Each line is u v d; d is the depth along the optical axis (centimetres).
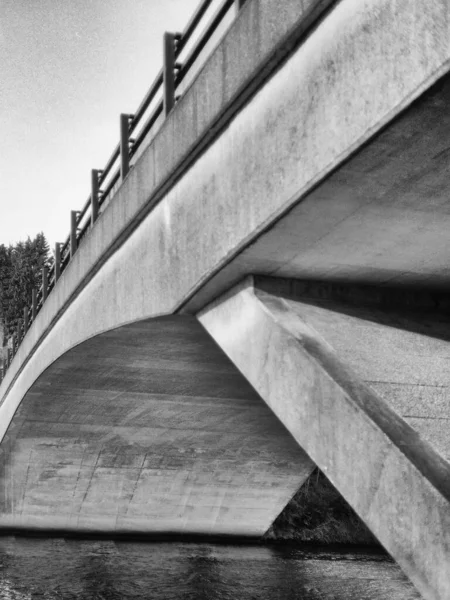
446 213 626
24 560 1941
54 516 2241
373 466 532
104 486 2162
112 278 1220
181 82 1016
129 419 1850
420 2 457
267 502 2230
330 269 762
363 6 519
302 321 711
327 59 566
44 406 1852
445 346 685
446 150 526
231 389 1565
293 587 1705
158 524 2247
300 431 638
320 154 575
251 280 784
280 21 613
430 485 474
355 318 738
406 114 484
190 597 1594
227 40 728
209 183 811
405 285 808
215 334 873
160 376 1512
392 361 633
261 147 681
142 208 1031
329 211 632
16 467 2127
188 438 1938
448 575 455
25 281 9600
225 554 2125
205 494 2181
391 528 511
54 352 1584
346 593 1633
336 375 598
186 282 880
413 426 535
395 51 483
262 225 673
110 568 1875
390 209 622
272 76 661
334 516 2823
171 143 904
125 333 1230
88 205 1543
